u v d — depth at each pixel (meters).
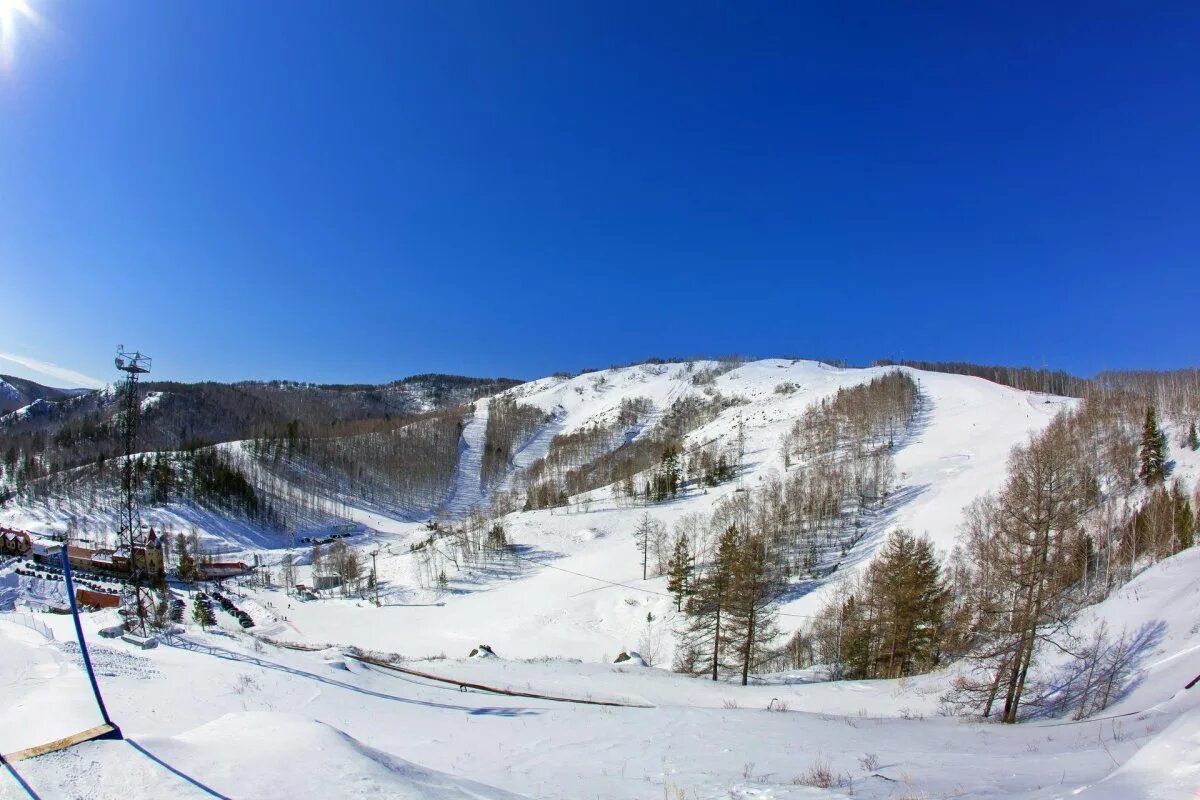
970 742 20.28
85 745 8.66
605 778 14.63
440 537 137.50
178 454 183.62
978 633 31.28
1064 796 8.48
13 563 67.12
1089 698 27.28
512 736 20.61
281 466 196.38
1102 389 124.56
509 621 87.56
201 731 9.77
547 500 153.88
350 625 90.75
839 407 164.88
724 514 109.44
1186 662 25.16
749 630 47.16
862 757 16.92
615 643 76.81
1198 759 7.71
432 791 8.45
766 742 19.95
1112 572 48.12
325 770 8.40
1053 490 27.20
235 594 103.94
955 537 71.19
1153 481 67.12
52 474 167.38
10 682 15.56
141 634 32.81
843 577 77.81
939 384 187.12
